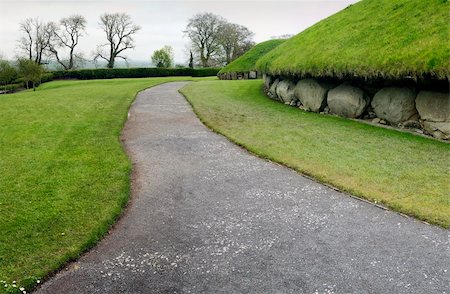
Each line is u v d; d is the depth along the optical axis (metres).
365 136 11.23
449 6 12.45
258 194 7.35
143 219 6.41
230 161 9.37
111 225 6.18
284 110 15.90
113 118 14.23
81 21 65.31
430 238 5.64
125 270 5.00
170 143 11.03
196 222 6.27
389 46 12.39
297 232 5.89
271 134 11.73
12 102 19.47
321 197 7.16
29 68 36.41
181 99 19.83
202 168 8.87
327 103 14.88
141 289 4.61
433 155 9.30
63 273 4.95
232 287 4.62
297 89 16.33
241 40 64.88
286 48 19.33
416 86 11.79
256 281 4.73
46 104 18.27
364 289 4.55
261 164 9.12
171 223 6.25
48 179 7.95
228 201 7.06
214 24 63.47
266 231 5.94
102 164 8.88
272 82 20.08
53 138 11.29
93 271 4.99
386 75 11.74
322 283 4.67
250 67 34.47
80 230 5.91
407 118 12.02
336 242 5.59
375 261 5.10
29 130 12.39
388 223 6.12
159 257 5.29
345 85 14.18
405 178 7.83
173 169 8.80
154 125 13.46
